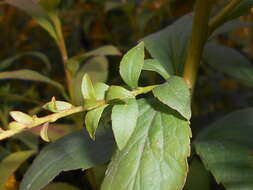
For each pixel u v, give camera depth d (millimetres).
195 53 144
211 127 150
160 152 104
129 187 102
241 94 289
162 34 169
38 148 222
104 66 200
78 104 182
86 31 281
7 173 177
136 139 107
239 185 122
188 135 104
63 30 281
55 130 193
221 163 128
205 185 146
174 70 155
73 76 189
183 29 168
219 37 294
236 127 145
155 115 110
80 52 281
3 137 94
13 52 284
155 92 105
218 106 282
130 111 101
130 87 109
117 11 282
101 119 131
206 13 138
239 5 145
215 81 291
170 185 101
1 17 281
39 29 294
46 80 179
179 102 102
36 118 98
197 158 152
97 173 169
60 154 147
